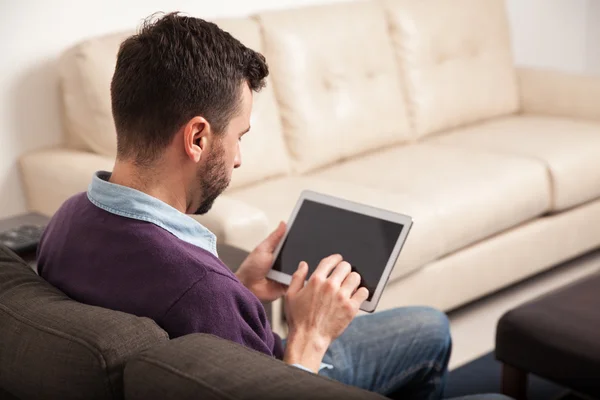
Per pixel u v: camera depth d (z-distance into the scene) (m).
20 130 3.11
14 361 1.18
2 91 3.04
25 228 2.32
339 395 0.98
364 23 3.71
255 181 3.31
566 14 5.22
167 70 1.28
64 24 3.14
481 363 2.97
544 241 3.54
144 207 1.29
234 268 2.21
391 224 1.80
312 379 1.04
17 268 1.39
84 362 1.10
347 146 3.58
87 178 2.86
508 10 4.82
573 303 2.44
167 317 1.23
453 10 4.07
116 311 1.20
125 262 1.27
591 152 3.70
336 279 1.60
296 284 1.65
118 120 1.32
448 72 4.01
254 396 0.99
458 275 3.21
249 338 1.29
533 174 3.45
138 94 1.29
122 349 1.11
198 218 2.57
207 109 1.30
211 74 1.29
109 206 1.31
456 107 4.02
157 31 1.31
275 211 2.96
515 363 2.39
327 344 1.58
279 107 3.44
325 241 1.84
